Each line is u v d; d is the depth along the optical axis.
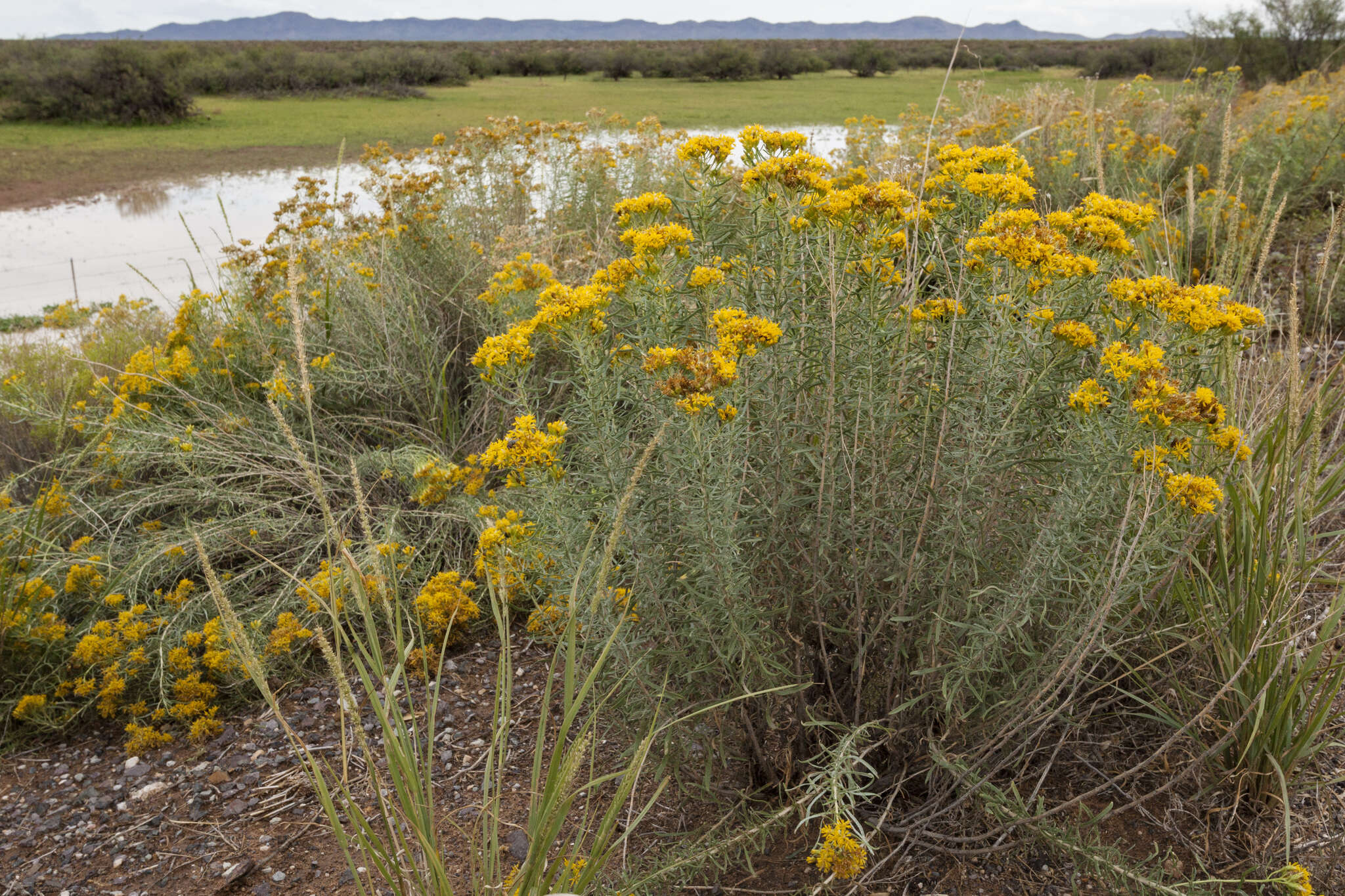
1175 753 2.26
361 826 1.47
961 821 2.09
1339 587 2.48
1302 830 2.02
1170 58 19.17
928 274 2.31
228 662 2.79
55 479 3.70
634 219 2.21
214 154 18.34
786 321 2.12
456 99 31.25
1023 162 2.18
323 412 4.29
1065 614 2.03
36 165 16.86
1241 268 3.01
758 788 2.27
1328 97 7.55
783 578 2.25
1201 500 1.78
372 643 1.53
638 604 2.05
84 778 2.59
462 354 4.60
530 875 1.51
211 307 4.80
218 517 3.68
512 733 2.64
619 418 2.20
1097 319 2.18
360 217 5.34
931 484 2.00
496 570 2.18
